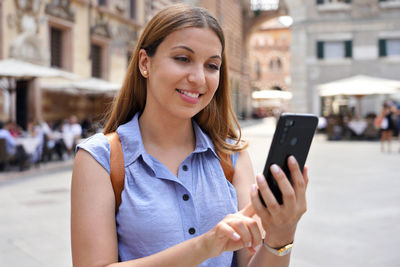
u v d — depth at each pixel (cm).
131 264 100
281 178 91
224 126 141
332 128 1945
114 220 112
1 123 1069
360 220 521
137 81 135
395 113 1741
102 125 160
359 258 386
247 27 4366
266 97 5628
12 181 848
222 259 121
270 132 2600
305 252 404
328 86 1953
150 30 122
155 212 112
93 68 1827
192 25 116
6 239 451
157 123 127
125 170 117
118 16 1916
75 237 107
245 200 129
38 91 1434
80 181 112
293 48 2322
